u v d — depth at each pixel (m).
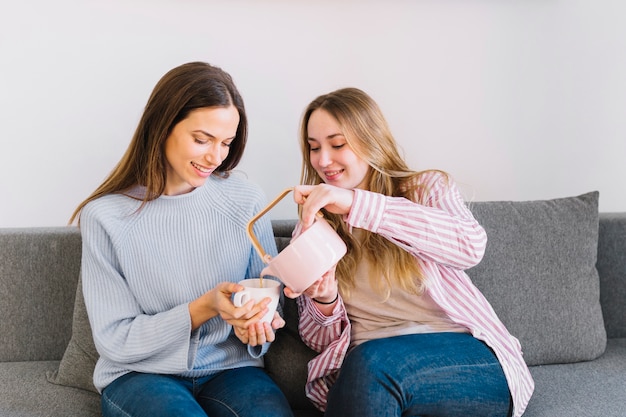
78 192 1.76
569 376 1.56
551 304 1.63
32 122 1.72
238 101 1.34
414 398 1.18
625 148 1.98
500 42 1.89
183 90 1.27
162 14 1.74
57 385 1.48
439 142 1.90
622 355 1.69
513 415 1.27
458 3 1.86
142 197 1.38
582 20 1.92
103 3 1.71
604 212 1.94
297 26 1.80
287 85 1.81
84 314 1.49
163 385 1.26
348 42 1.83
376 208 1.26
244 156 1.82
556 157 1.95
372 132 1.38
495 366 1.25
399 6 1.83
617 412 1.36
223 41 1.77
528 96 1.92
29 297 1.59
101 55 1.72
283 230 1.67
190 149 1.28
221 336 1.38
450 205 1.38
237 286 1.24
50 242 1.59
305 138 1.46
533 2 1.89
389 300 1.40
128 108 1.75
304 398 1.50
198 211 1.40
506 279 1.62
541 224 1.66
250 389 1.31
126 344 1.29
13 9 1.68
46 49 1.70
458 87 1.89
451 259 1.33
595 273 1.70
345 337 1.38
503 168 1.93
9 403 1.38
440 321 1.38
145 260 1.35
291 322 1.53
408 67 1.86
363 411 1.15
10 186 1.73
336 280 1.38
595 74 1.94
